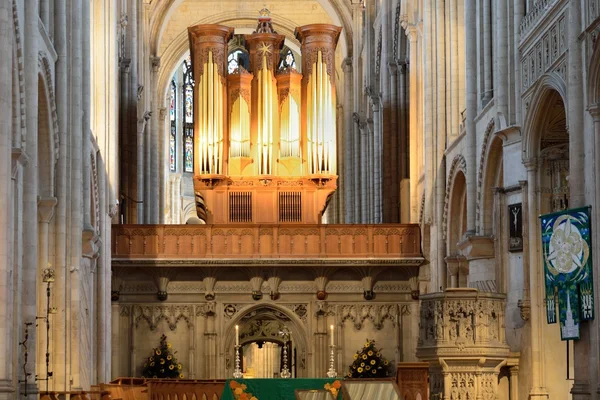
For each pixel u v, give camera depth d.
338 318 46.34
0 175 24.12
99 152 41.59
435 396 30.72
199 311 46.16
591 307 25.56
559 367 31.03
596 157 25.47
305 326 46.19
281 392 27.67
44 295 32.19
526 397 31.38
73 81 34.50
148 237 45.94
